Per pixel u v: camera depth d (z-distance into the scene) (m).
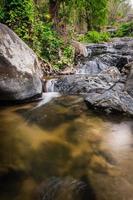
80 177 2.96
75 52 11.07
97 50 14.64
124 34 30.98
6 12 7.70
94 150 3.63
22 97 5.36
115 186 2.76
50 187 2.79
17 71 5.19
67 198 2.59
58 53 8.99
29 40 7.92
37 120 4.70
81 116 4.91
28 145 3.77
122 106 4.89
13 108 5.19
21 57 5.49
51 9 10.24
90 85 6.54
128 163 3.26
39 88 5.82
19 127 4.38
